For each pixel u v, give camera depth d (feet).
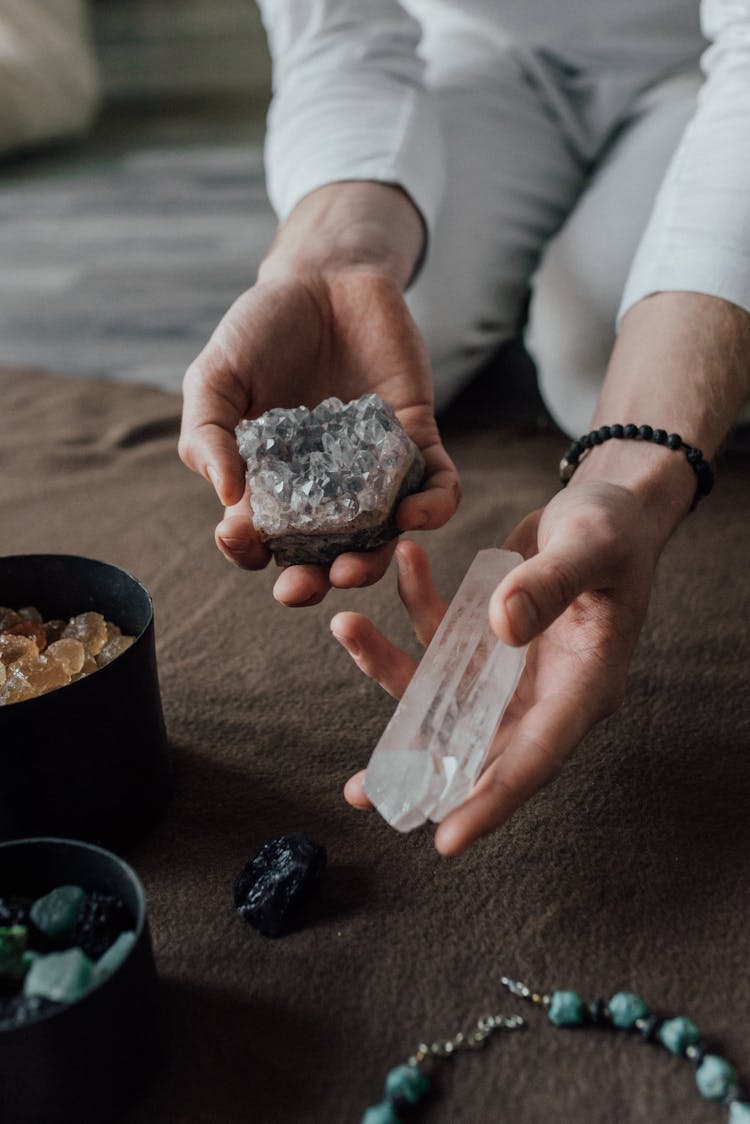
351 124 2.70
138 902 1.53
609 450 2.03
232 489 1.91
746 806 1.91
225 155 6.55
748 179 2.17
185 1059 1.60
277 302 2.22
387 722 2.10
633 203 2.91
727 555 2.51
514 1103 1.54
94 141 7.09
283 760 2.03
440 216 3.06
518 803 1.59
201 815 1.93
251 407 2.22
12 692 1.80
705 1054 1.56
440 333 3.10
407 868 1.83
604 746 2.03
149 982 1.55
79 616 1.96
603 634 1.76
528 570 1.60
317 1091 1.56
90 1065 1.48
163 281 4.60
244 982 1.69
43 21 6.92
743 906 1.76
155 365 3.75
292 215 2.63
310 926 1.76
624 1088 1.55
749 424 2.99
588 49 3.11
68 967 1.46
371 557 1.94
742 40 2.38
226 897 1.80
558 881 1.80
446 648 1.81
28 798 1.73
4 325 4.22
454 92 3.14
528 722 1.66
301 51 2.87
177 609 2.44
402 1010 1.64
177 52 8.86
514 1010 1.64
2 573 2.00
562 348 2.95
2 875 1.62
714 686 2.15
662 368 2.11
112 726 1.77
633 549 1.73
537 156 3.18
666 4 3.06
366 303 2.27
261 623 2.38
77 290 4.56
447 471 2.10
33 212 5.70
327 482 1.92
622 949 1.71
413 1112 1.54
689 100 3.01
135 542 2.68
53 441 3.17
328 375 2.32
